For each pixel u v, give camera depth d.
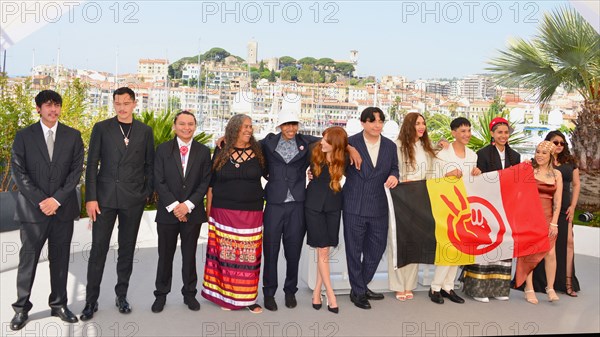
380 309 4.67
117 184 4.21
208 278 4.64
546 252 4.94
